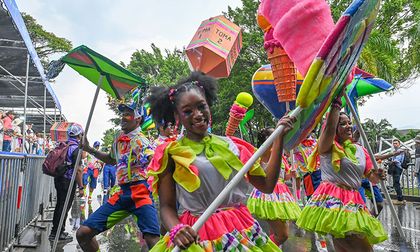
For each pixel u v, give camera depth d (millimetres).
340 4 18844
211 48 5258
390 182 17922
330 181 4211
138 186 4582
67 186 7383
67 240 7340
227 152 2602
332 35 2537
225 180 2555
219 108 24531
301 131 3014
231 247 2426
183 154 2541
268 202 5477
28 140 14477
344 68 2967
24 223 7449
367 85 5148
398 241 7504
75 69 5250
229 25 5500
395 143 14922
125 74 4883
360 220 3965
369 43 16500
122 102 4973
